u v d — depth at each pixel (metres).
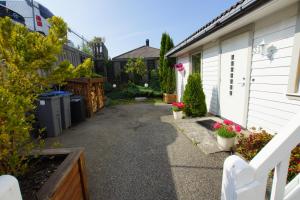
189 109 5.35
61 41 1.79
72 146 3.50
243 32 3.77
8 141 1.28
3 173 1.35
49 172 1.59
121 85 12.67
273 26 3.04
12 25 1.50
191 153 3.01
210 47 5.32
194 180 2.27
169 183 2.23
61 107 4.46
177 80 8.96
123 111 6.92
